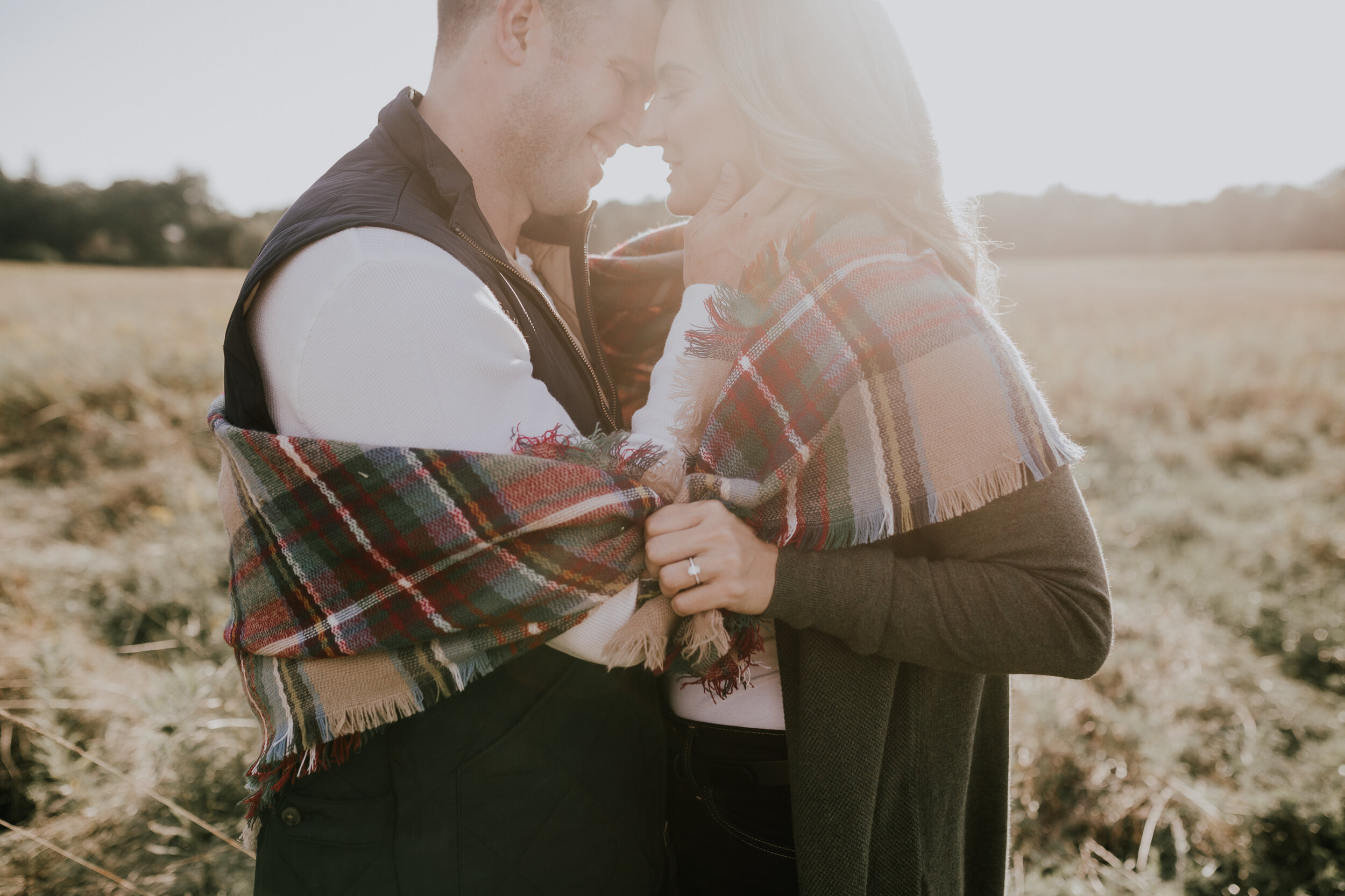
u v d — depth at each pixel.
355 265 0.81
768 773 1.03
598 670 0.98
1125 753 2.36
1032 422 0.86
